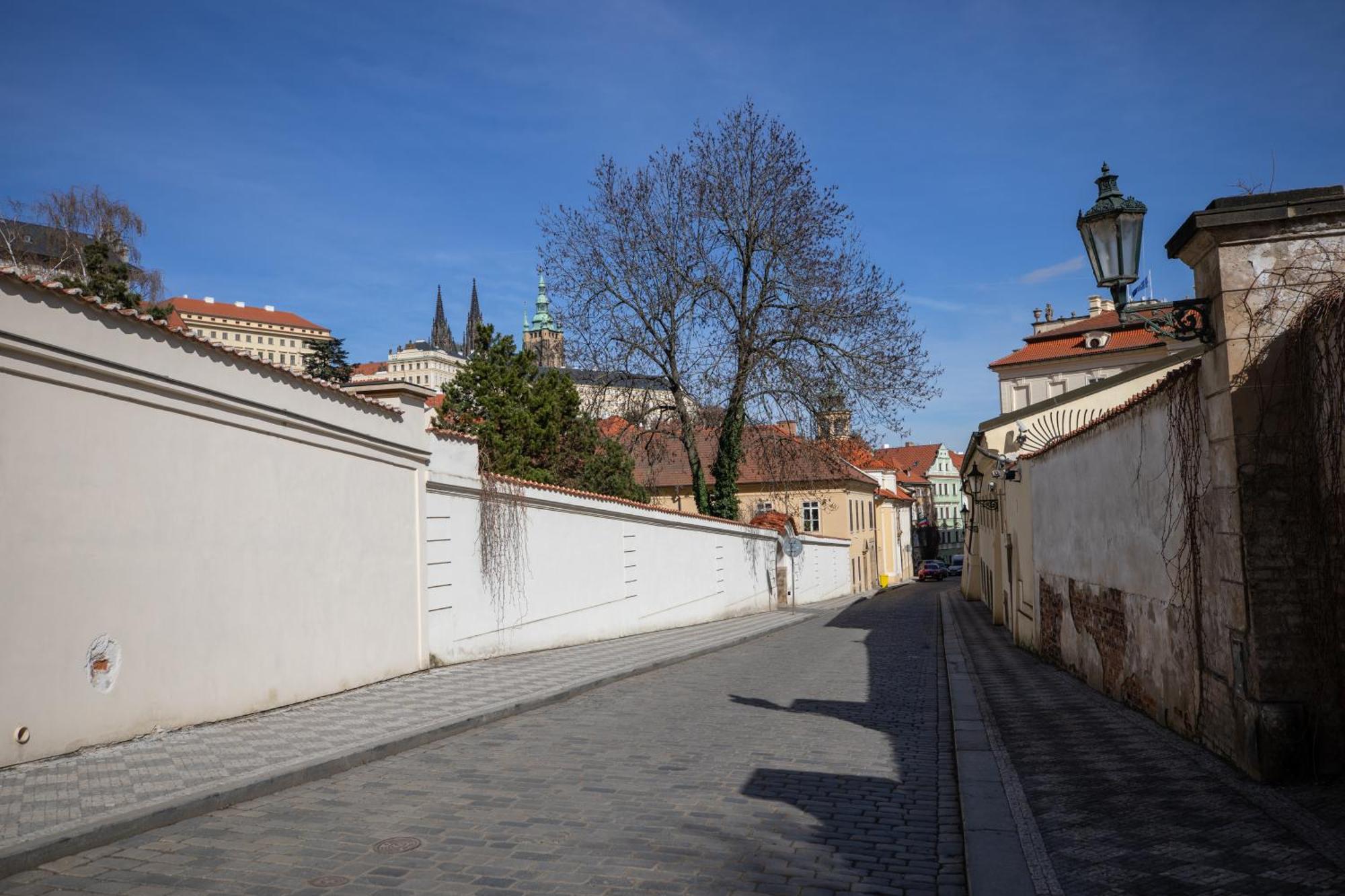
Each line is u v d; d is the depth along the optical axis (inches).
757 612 1369.3
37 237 1342.3
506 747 358.0
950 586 2581.2
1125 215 280.5
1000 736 365.4
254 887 199.2
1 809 241.9
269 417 408.5
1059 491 580.4
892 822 256.2
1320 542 254.4
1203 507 295.4
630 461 1390.3
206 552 370.0
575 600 764.0
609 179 1259.2
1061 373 2251.5
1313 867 190.4
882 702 483.2
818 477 1322.6
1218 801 241.9
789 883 206.1
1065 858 209.9
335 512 461.1
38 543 295.6
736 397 1253.1
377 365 6737.2
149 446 342.0
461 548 590.6
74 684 307.7
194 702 361.7
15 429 289.0
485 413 1193.4
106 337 321.1
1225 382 269.1
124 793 260.5
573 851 225.0
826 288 1209.4
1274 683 257.0
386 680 503.8
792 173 1236.5
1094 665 481.4
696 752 347.6
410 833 239.6
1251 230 265.1
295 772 292.7
